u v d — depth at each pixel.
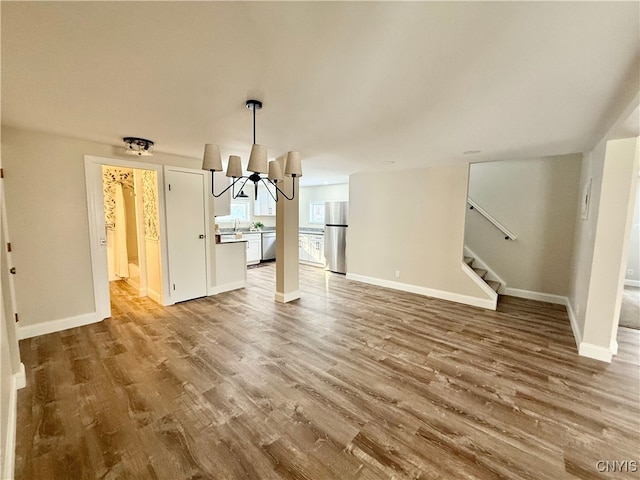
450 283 4.39
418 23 1.14
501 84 1.66
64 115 2.24
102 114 2.21
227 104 1.99
